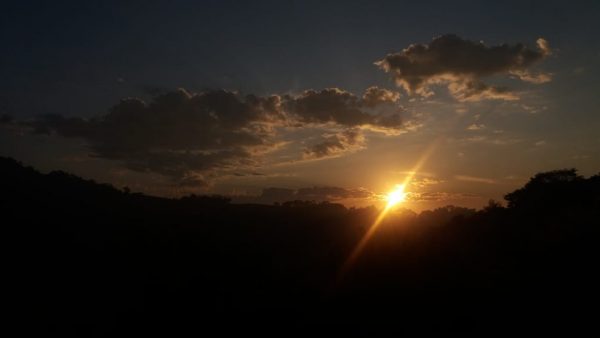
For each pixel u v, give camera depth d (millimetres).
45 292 28266
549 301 24797
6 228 34250
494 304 25750
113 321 25953
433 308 26531
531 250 31141
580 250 28859
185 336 24719
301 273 32531
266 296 28703
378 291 28906
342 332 25016
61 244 34281
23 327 24703
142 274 31234
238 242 37156
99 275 31172
